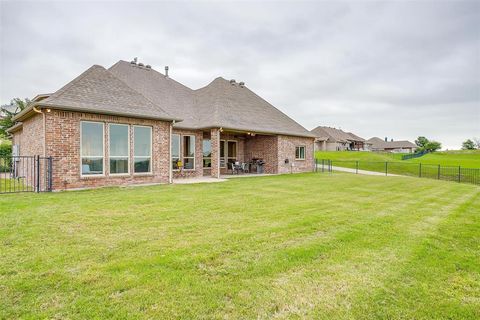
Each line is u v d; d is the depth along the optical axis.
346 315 2.65
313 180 14.64
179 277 3.27
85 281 3.12
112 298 2.81
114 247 4.18
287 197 8.88
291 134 19.77
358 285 3.21
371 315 2.66
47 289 2.95
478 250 4.49
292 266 3.66
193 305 2.73
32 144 11.51
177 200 8.03
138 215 6.16
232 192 9.81
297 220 5.94
